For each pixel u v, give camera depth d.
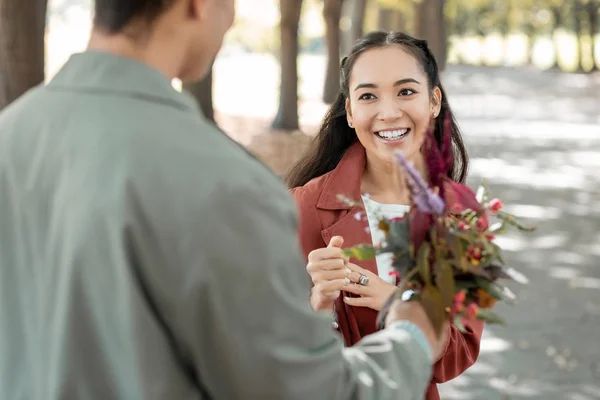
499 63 66.88
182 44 1.68
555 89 41.22
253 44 58.34
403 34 2.65
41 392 1.59
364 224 2.61
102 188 1.53
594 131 23.80
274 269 1.51
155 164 1.52
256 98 30.23
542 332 6.97
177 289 1.49
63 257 1.55
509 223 2.04
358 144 2.74
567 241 10.44
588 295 8.07
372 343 1.71
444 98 2.78
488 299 1.87
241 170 1.54
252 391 1.52
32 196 1.61
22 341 1.63
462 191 1.97
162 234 1.49
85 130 1.58
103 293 1.51
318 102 27.80
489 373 6.14
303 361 1.53
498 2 62.94
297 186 2.88
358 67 2.61
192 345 1.52
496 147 19.98
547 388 5.89
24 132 1.65
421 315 1.79
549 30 68.12
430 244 1.83
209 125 1.63
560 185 14.80
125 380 1.52
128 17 1.63
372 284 2.40
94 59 1.65
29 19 7.03
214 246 1.48
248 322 1.50
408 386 1.69
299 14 19.08
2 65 7.00
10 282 1.64
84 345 1.54
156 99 1.61
